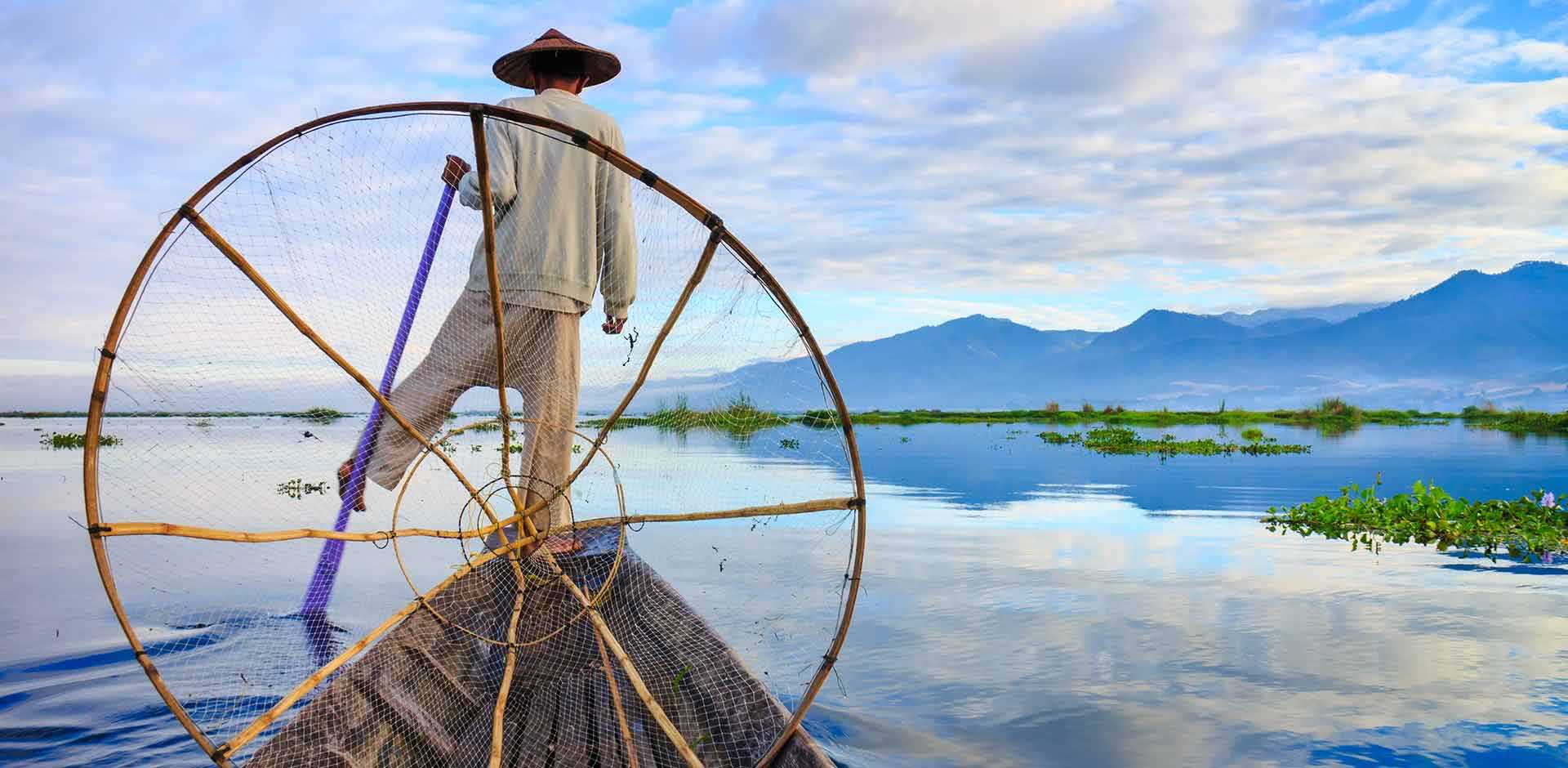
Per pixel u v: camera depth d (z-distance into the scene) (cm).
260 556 747
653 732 374
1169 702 443
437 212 426
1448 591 673
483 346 413
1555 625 577
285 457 1096
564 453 425
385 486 420
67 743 398
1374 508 1026
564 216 408
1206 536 904
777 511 386
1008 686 460
